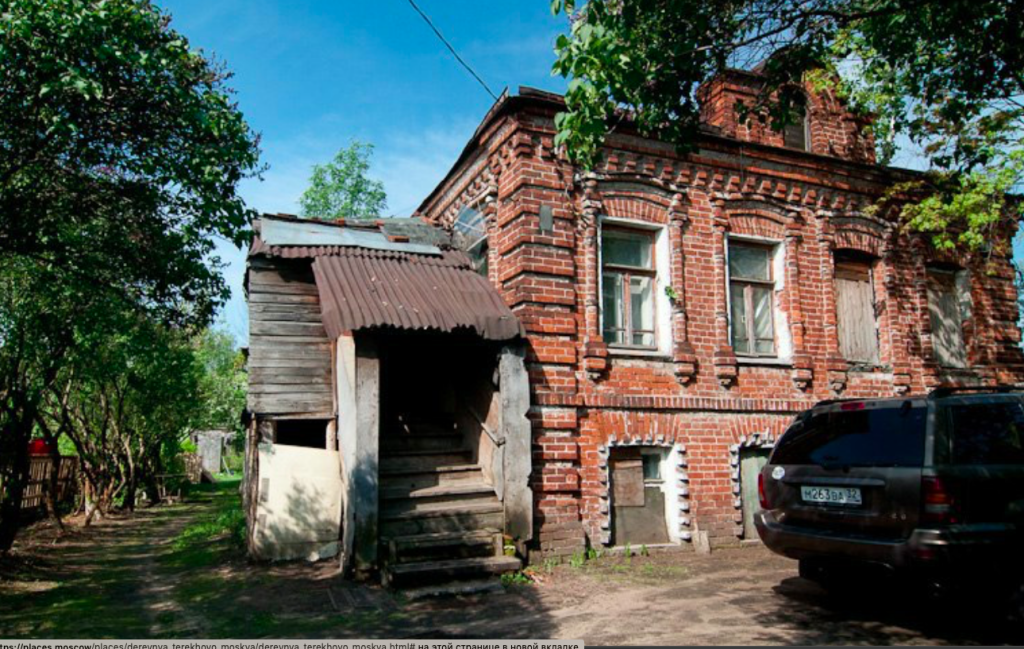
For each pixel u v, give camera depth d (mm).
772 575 8164
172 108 6516
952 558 5176
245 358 17156
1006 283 13305
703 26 7023
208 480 33125
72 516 16953
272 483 9203
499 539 8461
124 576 9227
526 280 9367
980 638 5602
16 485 9727
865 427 6078
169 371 16656
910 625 6004
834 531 5949
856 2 7746
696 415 10188
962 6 7094
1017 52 7621
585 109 6645
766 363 10789
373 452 8289
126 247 7453
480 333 8727
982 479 5441
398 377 11430
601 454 9531
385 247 10328
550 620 6418
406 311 8531
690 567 8695
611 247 10398
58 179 6852
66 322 9539
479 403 9797
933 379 12031
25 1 5309
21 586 8469
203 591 7863
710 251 10727
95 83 5609
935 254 12555
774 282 11391
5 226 6688
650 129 8055
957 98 8805
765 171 11141
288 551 9117
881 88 10789
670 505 9992
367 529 8109
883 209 12133
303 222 11188
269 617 6641
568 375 9477
